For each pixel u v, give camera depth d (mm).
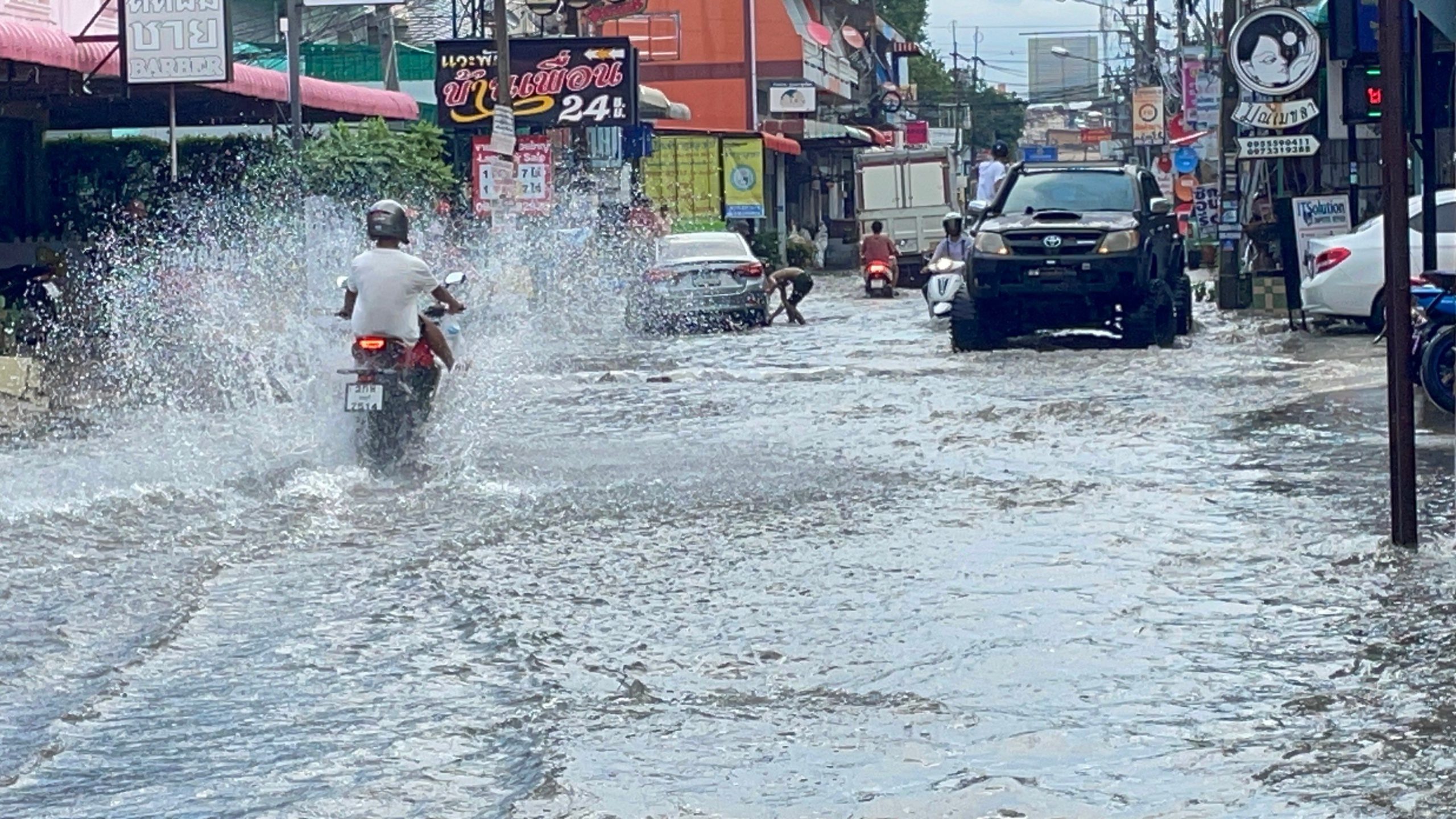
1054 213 23922
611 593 8445
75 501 11352
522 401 18172
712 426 15750
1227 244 31688
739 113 62875
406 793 5492
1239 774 5559
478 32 46031
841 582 8625
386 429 12508
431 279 12680
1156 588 8320
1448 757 5652
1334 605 7855
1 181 28859
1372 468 12094
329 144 28672
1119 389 18062
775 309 38281
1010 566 8922
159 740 6121
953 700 6496
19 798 5520
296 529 10328
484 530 10227
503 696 6625
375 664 7125
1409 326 8961
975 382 19406
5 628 7895
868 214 53062
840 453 13648
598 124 36781
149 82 21656
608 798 5387
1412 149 24656
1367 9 20141
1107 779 5527
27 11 25328
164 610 8195
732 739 6035
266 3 46344
